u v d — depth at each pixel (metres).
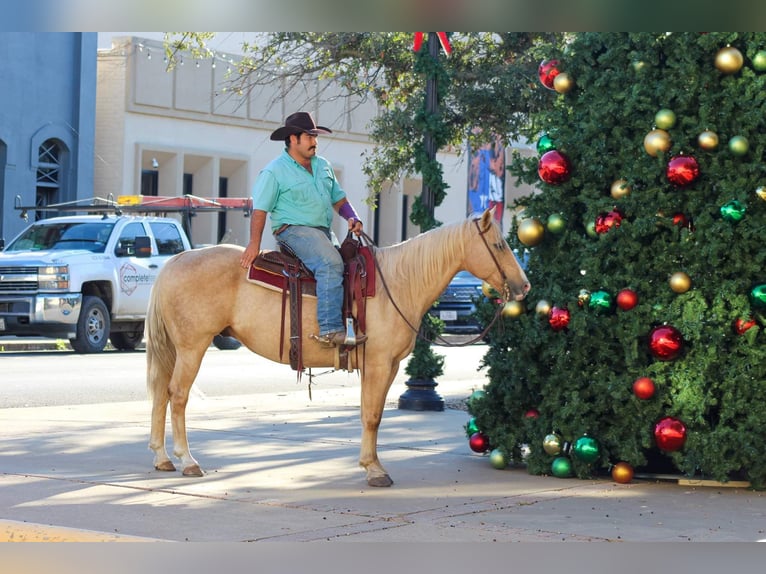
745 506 8.34
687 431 9.02
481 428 10.24
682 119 9.27
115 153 35.28
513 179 41.44
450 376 20.92
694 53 9.20
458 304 29.56
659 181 9.38
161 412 9.54
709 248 8.95
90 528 7.17
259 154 39.16
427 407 14.35
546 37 17.80
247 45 19.06
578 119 9.84
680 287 9.05
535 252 9.94
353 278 8.94
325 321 8.80
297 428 12.50
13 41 31.70
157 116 36.12
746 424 8.95
